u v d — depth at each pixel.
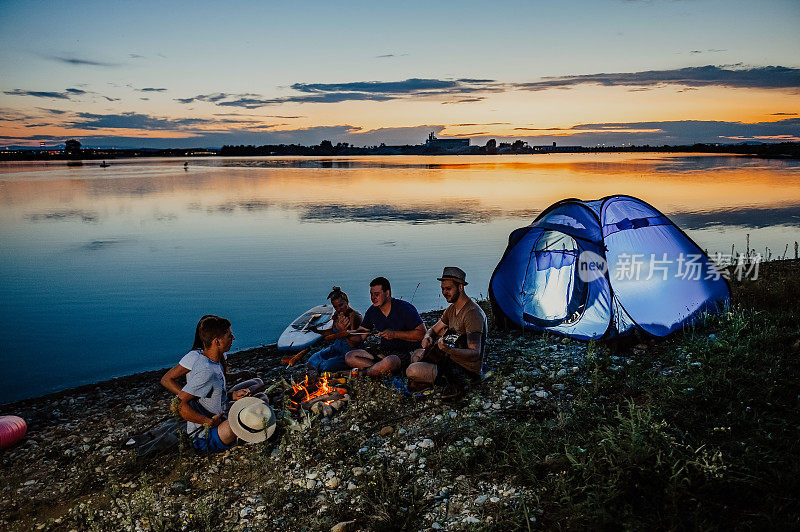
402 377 7.59
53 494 5.81
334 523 4.81
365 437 6.26
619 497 4.41
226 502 5.31
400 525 4.63
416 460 5.65
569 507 4.46
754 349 6.98
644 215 9.37
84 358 11.34
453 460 5.50
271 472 5.74
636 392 6.50
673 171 88.62
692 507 4.23
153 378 9.72
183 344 12.14
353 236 26.30
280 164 177.50
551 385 7.07
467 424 6.23
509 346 8.98
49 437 7.26
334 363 7.99
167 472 5.97
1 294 16.56
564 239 9.61
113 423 7.57
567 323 9.16
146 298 15.96
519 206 39.31
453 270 7.07
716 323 8.73
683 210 32.47
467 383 7.07
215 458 6.10
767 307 9.24
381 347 8.12
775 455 4.61
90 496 5.68
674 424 5.41
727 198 39.41
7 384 10.10
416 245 23.44
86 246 24.69
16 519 5.41
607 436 5.17
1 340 12.47
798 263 13.70
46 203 44.56
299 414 6.92
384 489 5.11
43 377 10.39
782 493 4.21
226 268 19.81
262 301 15.52
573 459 4.84
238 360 10.18
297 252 22.48
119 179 82.81
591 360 7.57
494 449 5.54
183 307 14.99
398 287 16.69
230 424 6.04
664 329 8.51
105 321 13.88
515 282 9.95
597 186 57.47
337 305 8.12
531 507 4.64
